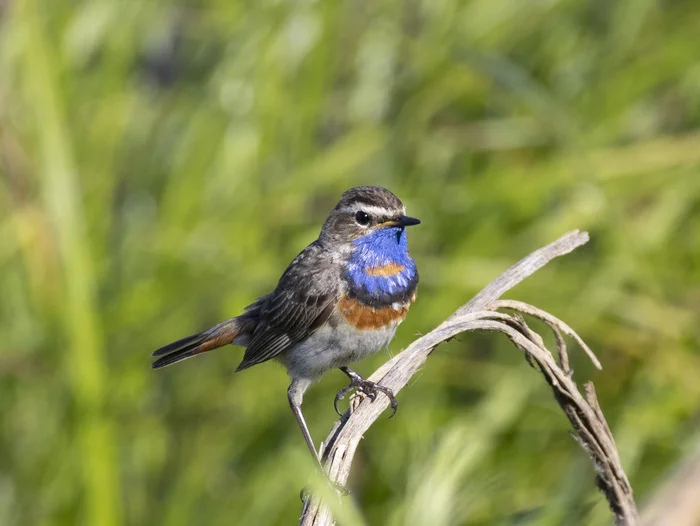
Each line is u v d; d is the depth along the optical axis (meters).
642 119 12.95
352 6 13.04
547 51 13.13
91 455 9.95
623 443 10.87
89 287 10.38
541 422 11.19
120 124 12.52
